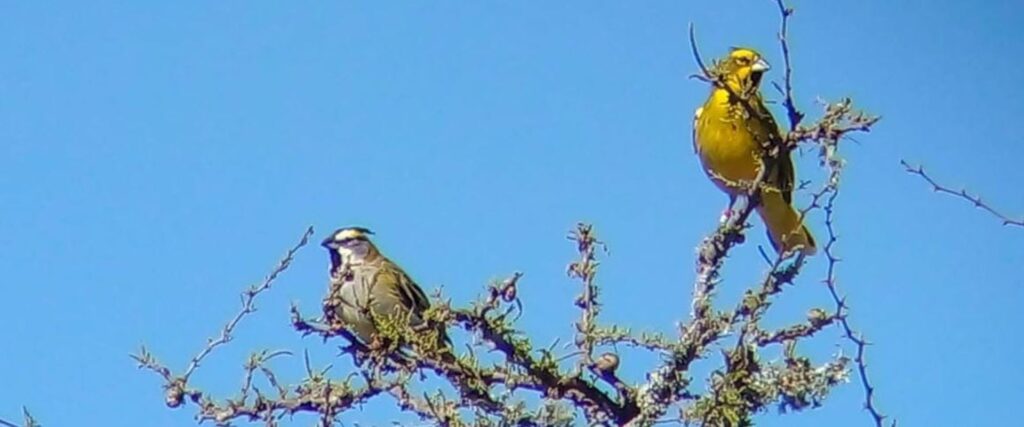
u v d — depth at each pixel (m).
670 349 10.39
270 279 10.73
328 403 10.51
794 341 9.99
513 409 10.28
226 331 10.65
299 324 11.91
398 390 10.59
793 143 10.66
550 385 10.63
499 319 10.77
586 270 10.62
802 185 10.02
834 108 10.39
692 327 10.30
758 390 9.80
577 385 10.67
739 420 9.64
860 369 9.27
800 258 10.25
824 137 10.38
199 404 10.55
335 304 11.98
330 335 11.92
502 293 10.88
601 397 10.65
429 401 10.26
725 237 11.03
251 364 10.62
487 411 10.72
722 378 9.69
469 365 10.76
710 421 9.65
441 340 11.23
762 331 10.06
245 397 10.57
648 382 10.45
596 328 10.58
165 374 10.52
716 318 10.23
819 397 9.77
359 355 11.05
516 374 10.67
